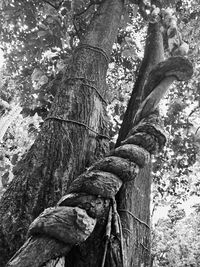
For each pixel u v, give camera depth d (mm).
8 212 1758
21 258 1268
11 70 4895
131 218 1929
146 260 1862
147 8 3203
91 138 2211
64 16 4141
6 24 4559
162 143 1882
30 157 2049
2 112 8727
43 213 1396
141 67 3070
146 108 2043
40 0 4391
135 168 1690
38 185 1881
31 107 4605
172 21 2705
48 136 2137
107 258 1585
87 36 2920
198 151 4926
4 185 4371
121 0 3402
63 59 4445
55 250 1312
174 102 4898
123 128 2506
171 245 11578
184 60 2078
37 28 4512
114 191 1567
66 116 2248
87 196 1506
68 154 2053
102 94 2551
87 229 1364
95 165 1678
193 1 4418
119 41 4855
